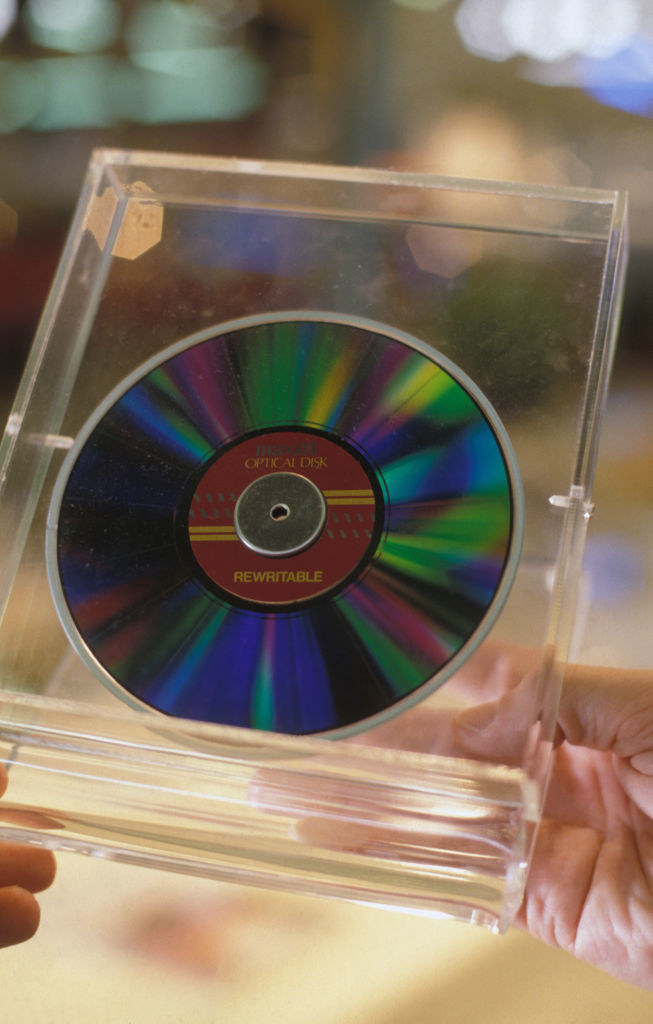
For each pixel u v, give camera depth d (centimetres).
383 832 67
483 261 86
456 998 85
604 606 131
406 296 86
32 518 80
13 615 77
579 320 83
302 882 69
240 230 90
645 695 85
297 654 75
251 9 211
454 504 78
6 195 204
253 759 69
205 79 216
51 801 70
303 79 214
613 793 97
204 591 77
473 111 207
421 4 205
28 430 82
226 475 81
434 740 70
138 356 86
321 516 79
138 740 70
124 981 84
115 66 214
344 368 84
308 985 84
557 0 198
